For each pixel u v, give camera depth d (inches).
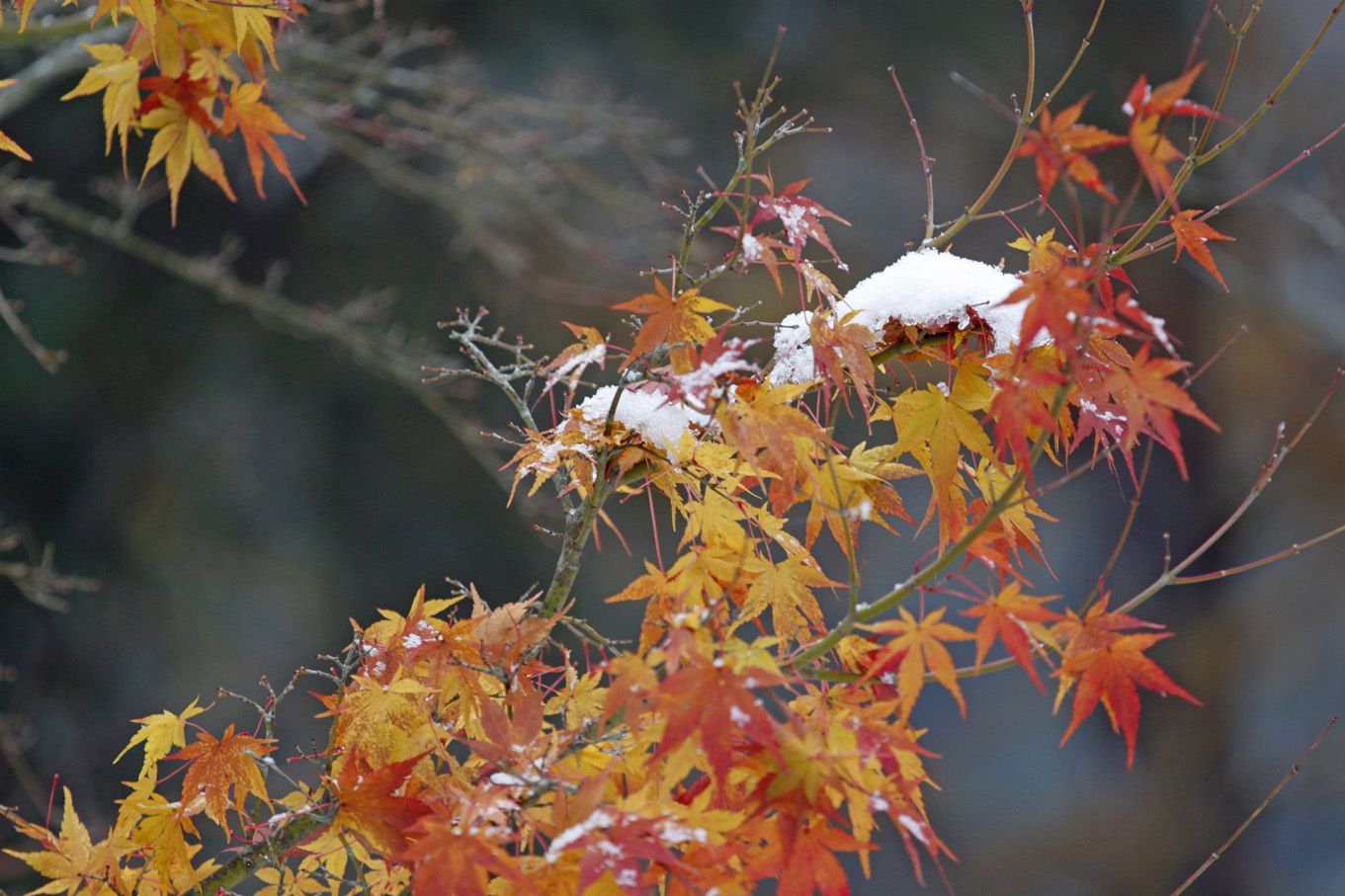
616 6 578.6
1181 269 598.2
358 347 356.8
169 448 561.0
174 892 107.1
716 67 581.6
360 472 570.3
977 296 104.1
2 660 518.3
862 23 587.8
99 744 521.7
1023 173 572.1
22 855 103.9
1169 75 574.6
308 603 560.7
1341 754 601.3
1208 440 621.9
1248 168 542.3
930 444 106.8
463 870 80.8
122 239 324.5
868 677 91.8
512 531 560.1
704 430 105.7
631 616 534.6
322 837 108.6
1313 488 616.1
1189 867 593.9
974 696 607.2
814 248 554.3
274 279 351.9
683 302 95.9
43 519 542.6
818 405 103.0
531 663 98.3
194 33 136.3
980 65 584.7
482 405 557.3
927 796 586.6
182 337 562.3
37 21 276.2
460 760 108.8
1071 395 100.0
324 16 386.0
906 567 496.7
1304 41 568.7
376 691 97.0
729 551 100.0
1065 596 624.4
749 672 81.4
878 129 586.6
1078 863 589.6
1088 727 610.2
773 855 83.7
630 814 80.9
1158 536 629.0
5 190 305.7
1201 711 613.3
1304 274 594.6
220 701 538.6
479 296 547.5
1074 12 581.9
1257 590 620.1
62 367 547.2
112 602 542.3
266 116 141.6
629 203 396.5
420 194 367.2
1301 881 589.9
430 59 537.3
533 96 548.4
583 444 102.8
